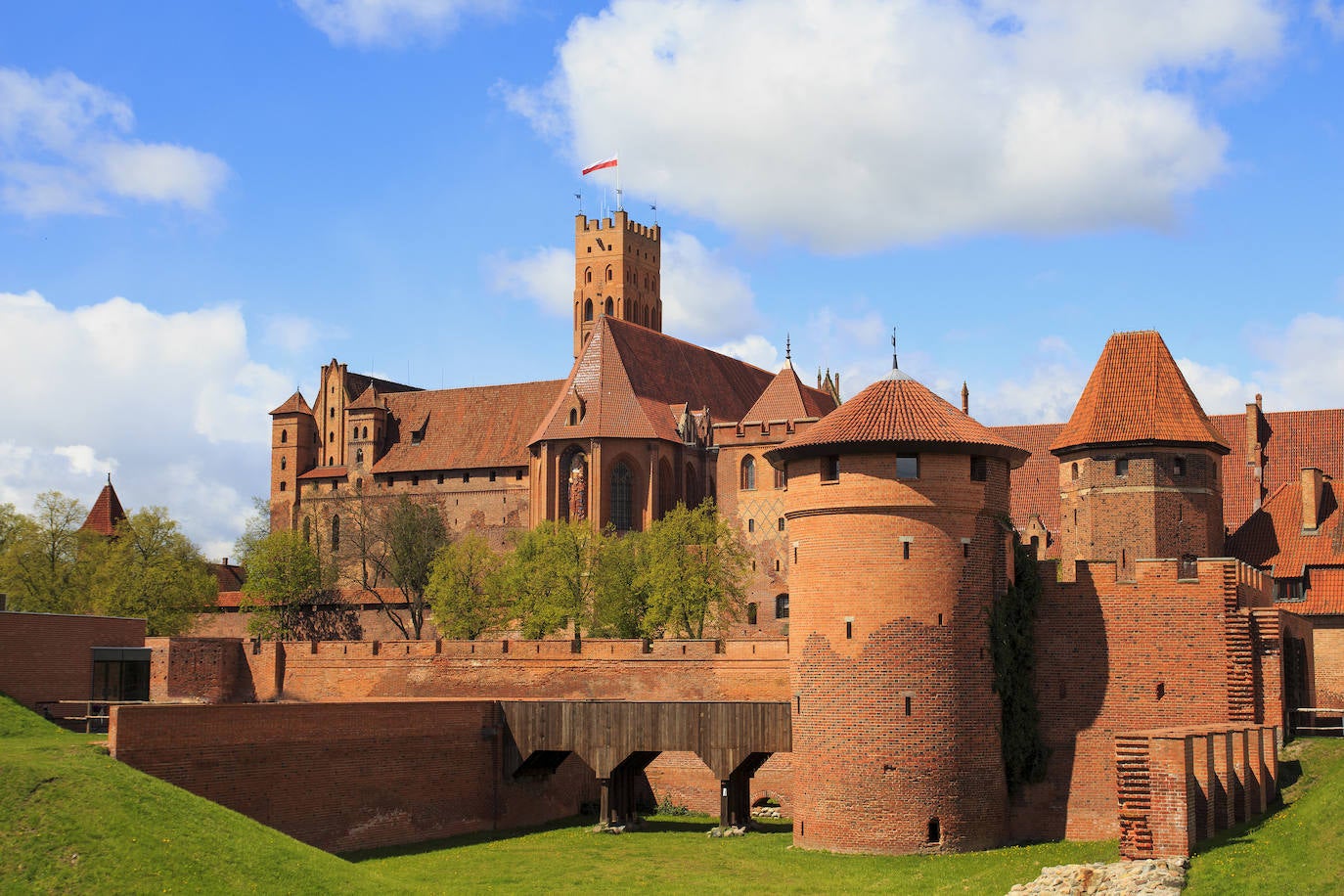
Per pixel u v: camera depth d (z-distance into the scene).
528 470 176.12
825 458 71.94
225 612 158.75
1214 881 51.94
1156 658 71.69
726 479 141.62
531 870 67.25
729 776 77.25
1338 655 93.69
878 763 69.50
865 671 70.06
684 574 114.69
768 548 137.88
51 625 80.75
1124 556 96.19
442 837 76.69
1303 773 67.50
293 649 99.19
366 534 172.50
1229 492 120.75
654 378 158.88
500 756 81.25
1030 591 73.56
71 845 50.81
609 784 79.44
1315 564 96.12
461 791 78.50
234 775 65.44
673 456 152.88
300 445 192.25
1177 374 99.06
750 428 140.62
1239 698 70.38
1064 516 101.75
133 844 51.78
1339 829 53.44
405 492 184.12
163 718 62.16
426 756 76.50
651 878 64.88
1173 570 71.88
